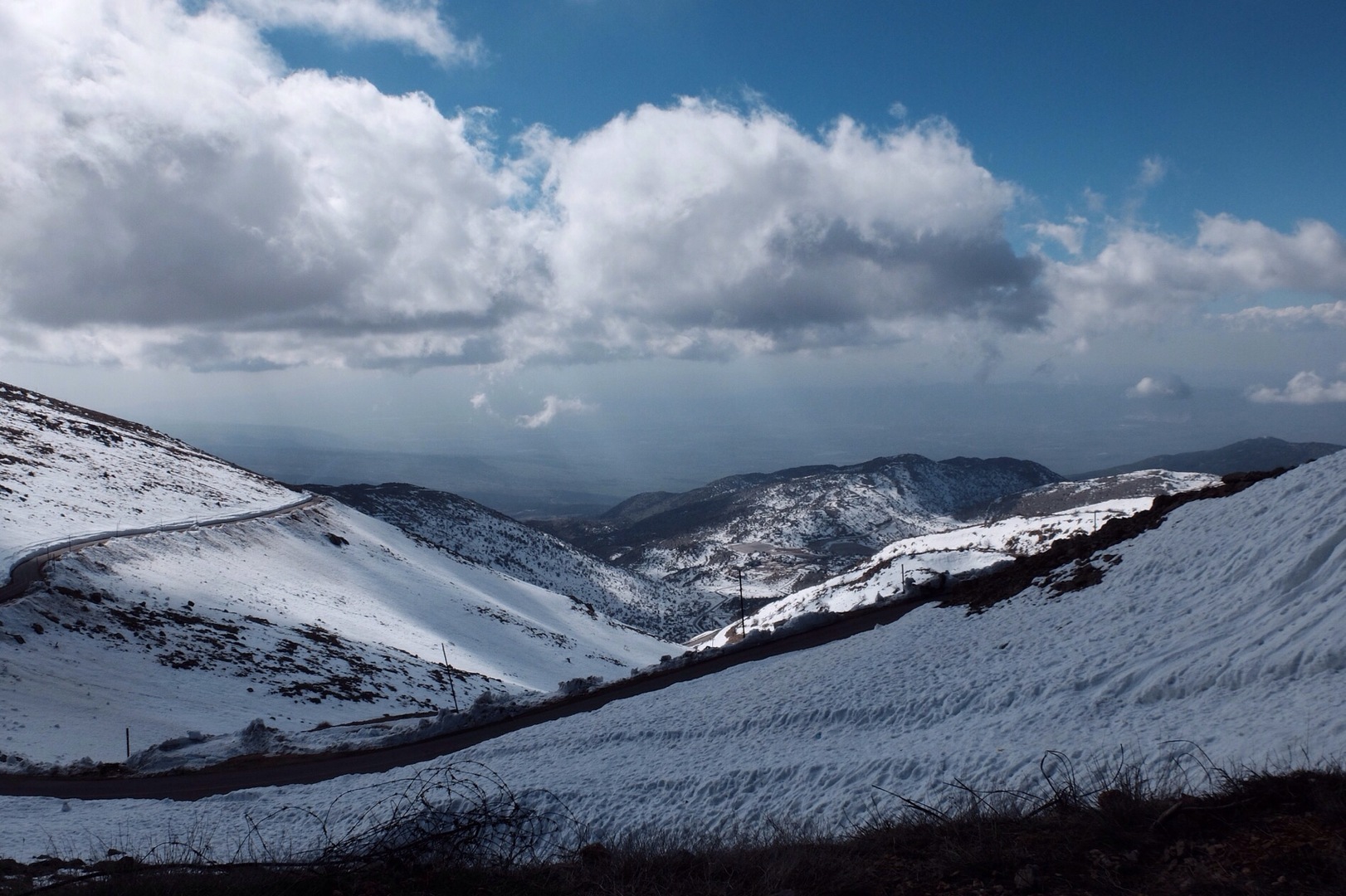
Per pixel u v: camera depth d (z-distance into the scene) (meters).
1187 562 14.33
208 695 39.25
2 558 51.34
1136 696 10.37
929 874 6.43
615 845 8.89
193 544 71.69
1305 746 7.09
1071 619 14.46
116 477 87.00
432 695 52.47
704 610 195.75
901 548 105.56
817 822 9.42
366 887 7.17
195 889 7.46
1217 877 5.21
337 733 26.28
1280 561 11.80
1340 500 12.00
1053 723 10.36
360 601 77.69
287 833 13.45
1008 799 8.28
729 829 9.83
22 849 13.33
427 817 9.20
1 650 36.28
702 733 14.62
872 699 13.78
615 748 15.17
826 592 84.94
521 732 19.14
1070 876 5.86
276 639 53.78
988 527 103.56
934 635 17.22
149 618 48.72
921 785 9.62
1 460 75.38
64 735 29.69
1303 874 5.09
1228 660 9.97
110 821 16.17
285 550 83.75
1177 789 7.23
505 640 85.12
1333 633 9.12
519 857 8.72
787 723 13.87
